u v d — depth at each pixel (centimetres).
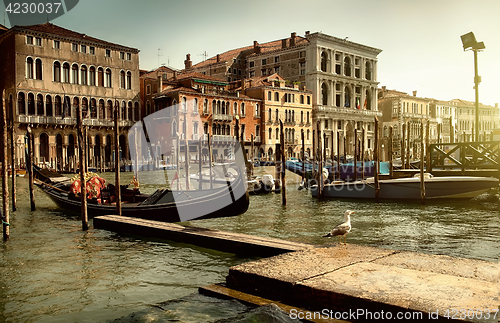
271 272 536
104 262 870
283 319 448
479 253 973
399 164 3700
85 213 1208
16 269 828
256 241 845
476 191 1923
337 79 6706
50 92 4434
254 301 516
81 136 1204
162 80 5062
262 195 2341
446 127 8456
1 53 4450
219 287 573
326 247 666
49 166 4097
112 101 4928
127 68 5056
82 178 1208
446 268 531
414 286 465
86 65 4728
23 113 4259
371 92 7375
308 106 6381
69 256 925
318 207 1836
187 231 975
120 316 588
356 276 506
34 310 618
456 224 1377
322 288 470
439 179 1909
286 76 6762
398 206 1838
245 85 6094
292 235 1218
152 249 956
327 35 6425
